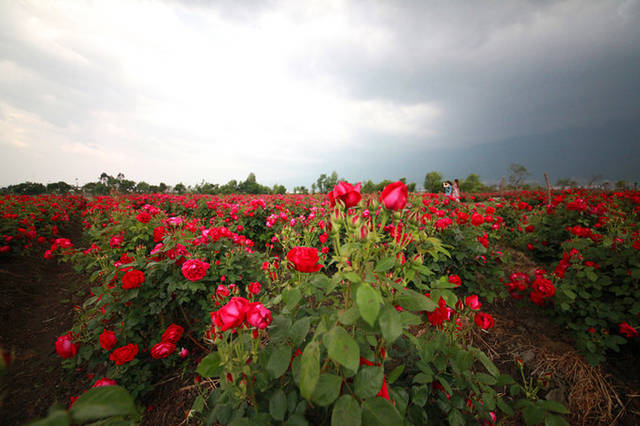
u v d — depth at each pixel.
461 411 1.47
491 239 4.68
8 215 5.47
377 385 0.93
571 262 2.77
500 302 3.29
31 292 4.09
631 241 2.69
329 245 3.98
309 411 1.10
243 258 3.09
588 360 2.29
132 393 2.03
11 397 2.27
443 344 1.50
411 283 3.10
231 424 1.06
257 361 1.22
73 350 2.00
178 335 2.05
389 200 1.05
